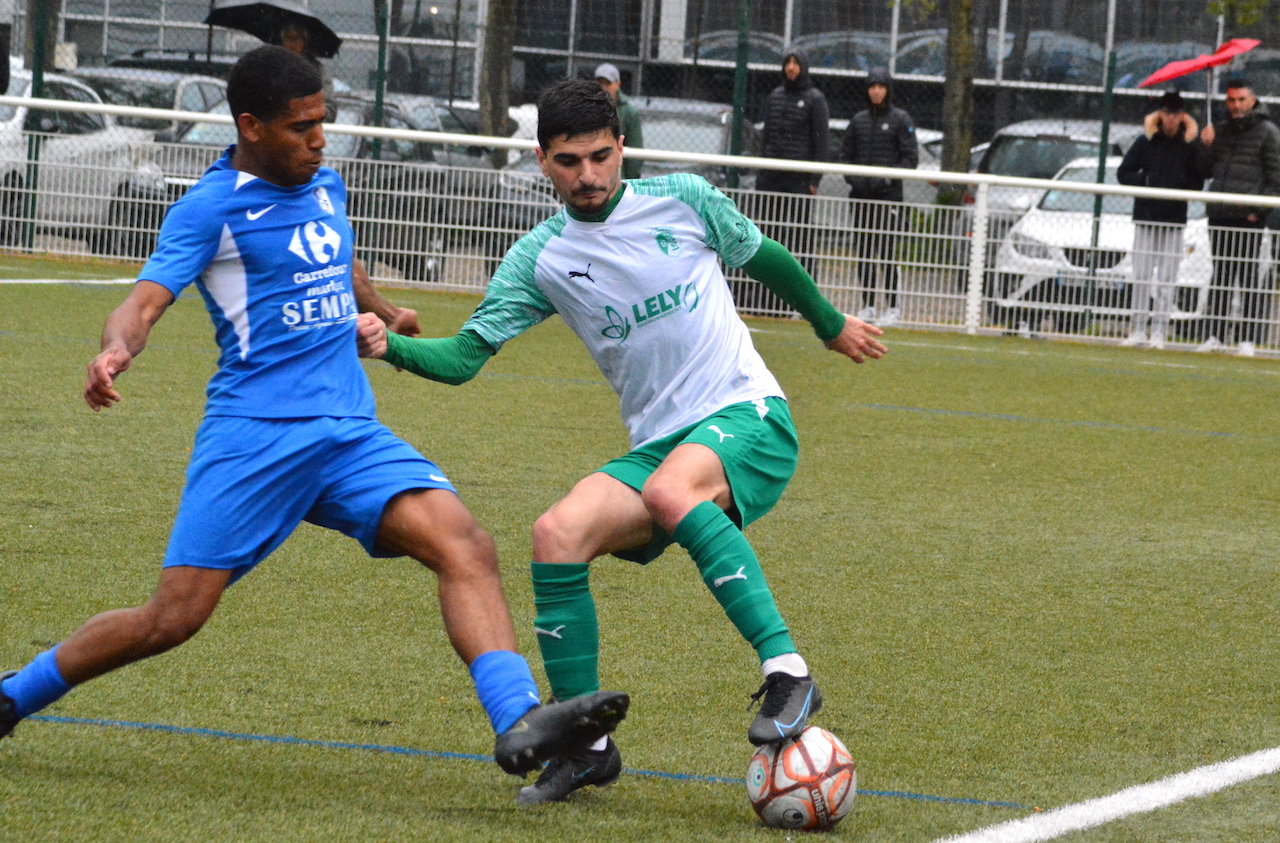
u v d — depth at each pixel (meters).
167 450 17.72
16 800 7.78
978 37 59.44
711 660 11.34
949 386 27.78
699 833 7.99
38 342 25.03
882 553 15.03
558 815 8.16
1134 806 8.65
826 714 10.26
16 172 38.16
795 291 9.88
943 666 11.45
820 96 37.06
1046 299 36.84
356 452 8.41
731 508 9.05
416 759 9.01
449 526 8.21
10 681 8.28
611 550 9.11
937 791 8.87
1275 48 57.31
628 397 9.59
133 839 7.36
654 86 52.47
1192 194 35.62
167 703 9.70
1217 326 36.47
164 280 8.00
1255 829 8.34
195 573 8.09
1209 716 10.47
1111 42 58.81
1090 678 11.30
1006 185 36.69
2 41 43.41
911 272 36.91
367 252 37.59
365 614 12.04
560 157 8.97
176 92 43.16
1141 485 19.28
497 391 23.95
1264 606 13.61
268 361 8.31
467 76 44.59
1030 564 14.88
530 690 7.80
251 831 7.56
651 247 9.26
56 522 14.16
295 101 8.17
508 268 9.55
